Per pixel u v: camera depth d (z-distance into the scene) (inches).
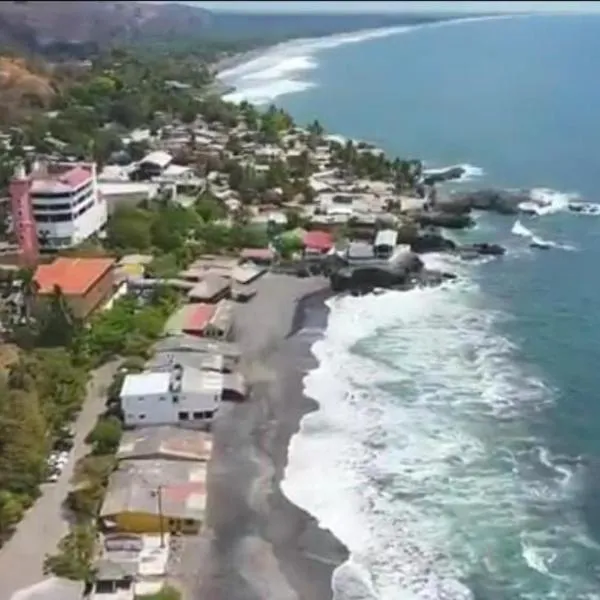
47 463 3769.7
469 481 3688.5
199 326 5137.8
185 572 3171.8
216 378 4397.1
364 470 3794.3
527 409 4227.4
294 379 4613.7
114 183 7618.1
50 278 5305.1
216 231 6643.7
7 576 3117.6
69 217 6186.0
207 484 3698.3
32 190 6087.6
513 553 3240.7
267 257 6309.1
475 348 4909.0
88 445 3954.2
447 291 5802.2
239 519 3476.9
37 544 3289.9
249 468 3821.4
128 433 4055.1
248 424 4178.2
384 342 5036.9
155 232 6441.9
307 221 7022.6
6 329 4931.1
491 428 4077.3
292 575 3161.9
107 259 5728.3
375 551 3282.5
